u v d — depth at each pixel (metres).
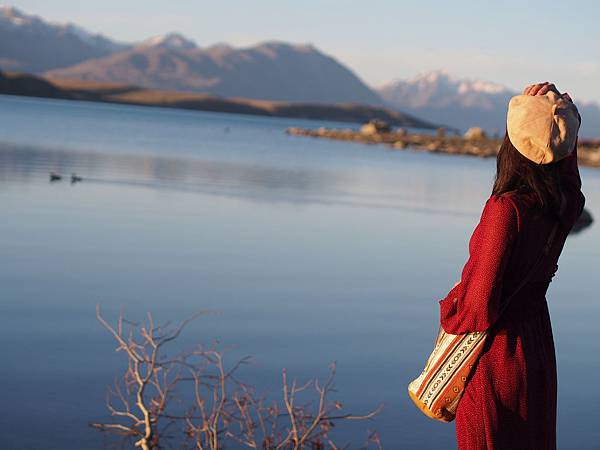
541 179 2.75
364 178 35.62
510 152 2.81
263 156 49.53
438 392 2.83
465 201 27.17
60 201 19.69
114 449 5.35
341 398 6.63
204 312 9.41
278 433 5.74
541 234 2.75
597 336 9.35
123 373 6.97
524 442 2.76
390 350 8.22
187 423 5.86
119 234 15.08
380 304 10.44
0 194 20.17
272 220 18.81
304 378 7.12
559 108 2.73
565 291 12.16
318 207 22.36
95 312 9.12
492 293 2.67
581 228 21.42
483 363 2.78
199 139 70.81
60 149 40.75
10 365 7.01
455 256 15.10
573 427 6.23
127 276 11.26
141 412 6.09
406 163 51.91
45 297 9.70
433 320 9.71
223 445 5.48
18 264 11.62
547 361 2.82
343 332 8.85
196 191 24.58
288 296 10.56
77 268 11.59
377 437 5.80
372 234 17.52
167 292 10.40
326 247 15.16
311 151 61.53
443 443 5.80
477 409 2.78
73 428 5.69
